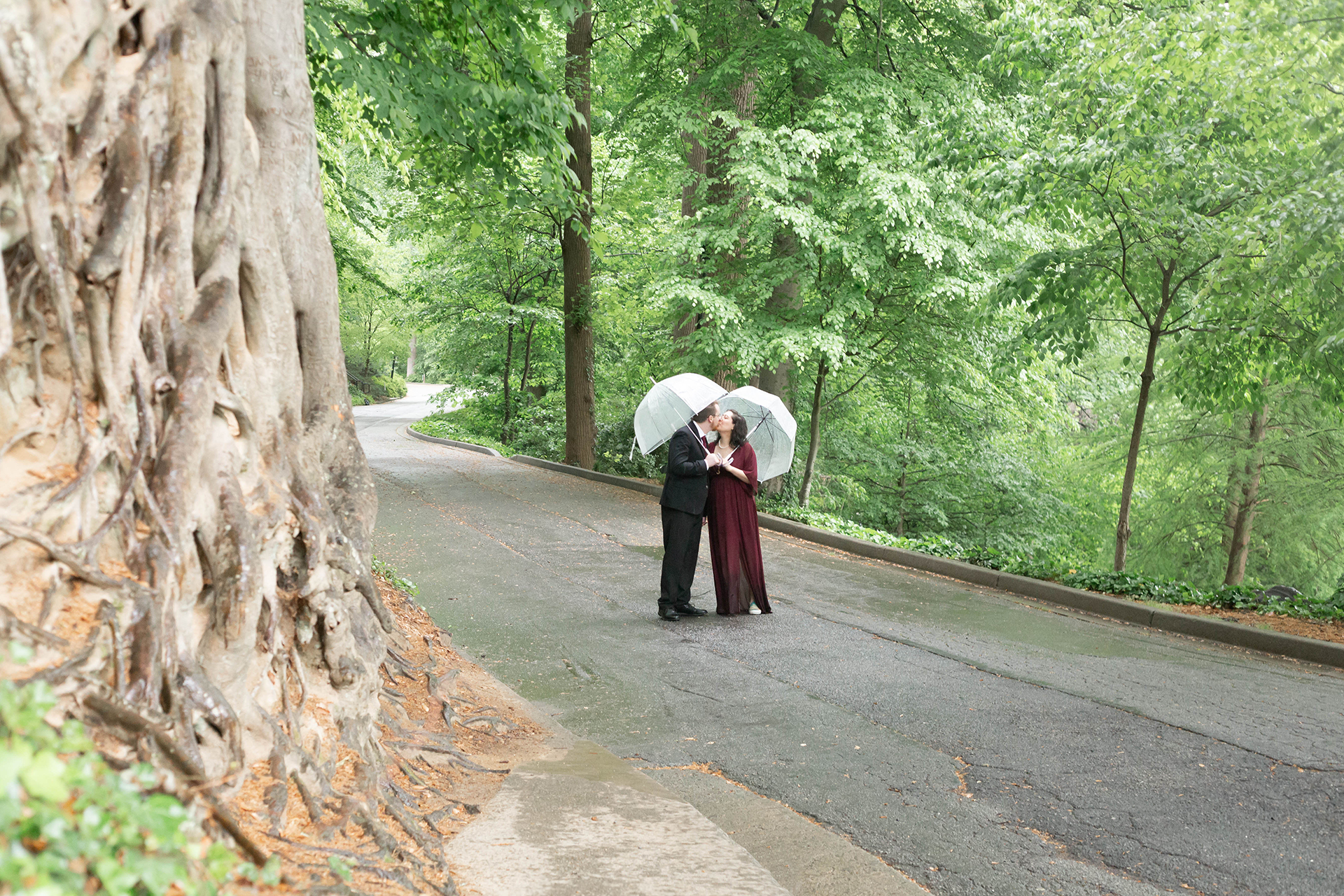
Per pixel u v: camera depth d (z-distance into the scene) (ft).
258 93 13.64
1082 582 35.06
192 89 10.54
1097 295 42.32
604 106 73.77
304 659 12.44
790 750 18.40
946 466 72.79
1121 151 34.55
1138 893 12.76
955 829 14.82
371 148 44.27
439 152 38.81
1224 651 27.27
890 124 49.19
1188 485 70.74
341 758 12.06
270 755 10.46
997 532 77.10
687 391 29.68
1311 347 35.24
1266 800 16.14
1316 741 19.27
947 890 12.76
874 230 49.80
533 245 93.56
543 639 26.71
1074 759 18.06
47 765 5.84
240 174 11.49
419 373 270.05
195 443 10.02
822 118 49.49
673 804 14.11
